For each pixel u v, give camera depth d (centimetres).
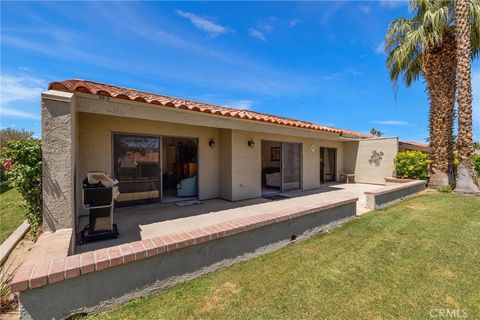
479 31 962
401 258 445
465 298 328
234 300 316
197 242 356
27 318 239
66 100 404
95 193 510
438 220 657
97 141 739
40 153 493
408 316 293
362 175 1605
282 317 287
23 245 500
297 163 1255
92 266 268
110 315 278
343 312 298
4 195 1128
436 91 1091
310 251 477
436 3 980
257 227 443
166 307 298
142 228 607
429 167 1156
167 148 1319
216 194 1018
